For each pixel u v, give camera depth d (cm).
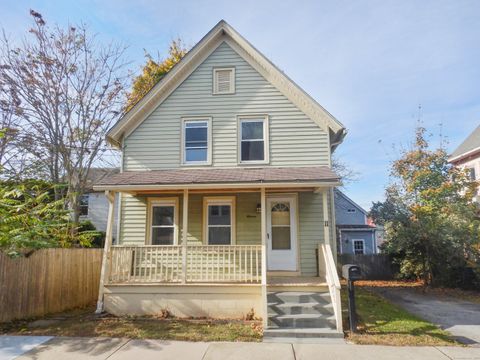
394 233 1485
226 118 1070
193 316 795
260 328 692
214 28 1093
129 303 812
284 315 704
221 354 540
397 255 1599
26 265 775
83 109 1541
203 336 634
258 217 1010
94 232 1217
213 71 1098
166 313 800
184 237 843
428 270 1388
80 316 806
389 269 1688
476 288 1278
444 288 1319
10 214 898
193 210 1023
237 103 1075
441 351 551
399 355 534
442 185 1373
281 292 782
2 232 782
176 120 1077
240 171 981
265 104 1068
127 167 1055
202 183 831
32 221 905
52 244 951
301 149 1035
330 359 518
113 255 853
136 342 600
